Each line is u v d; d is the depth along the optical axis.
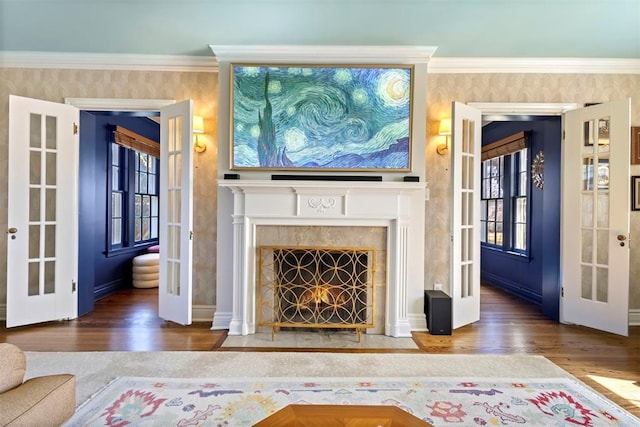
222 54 3.19
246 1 2.69
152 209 5.97
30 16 2.88
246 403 1.98
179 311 3.26
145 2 2.72
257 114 3.19
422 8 2.75
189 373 2.35
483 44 3.21
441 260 3.48
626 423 1.83
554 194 3.60
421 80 3.20
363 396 2.07
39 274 3.36
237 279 3.14
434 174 3.47
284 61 3.19
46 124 3.41
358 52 3.18
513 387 2.19
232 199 3.26
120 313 3.70
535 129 4.30
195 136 3.44
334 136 3.19
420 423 1.25
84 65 3.44
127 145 4.87
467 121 3.41
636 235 3.49
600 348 2.84
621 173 3.14
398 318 3.11
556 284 3.57
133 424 1.79
